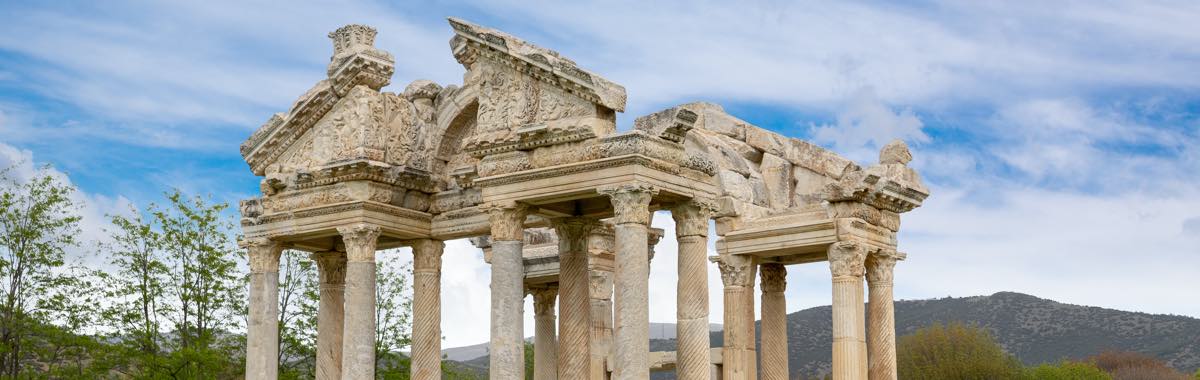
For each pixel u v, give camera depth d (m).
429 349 41.94
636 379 33.56
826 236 43.78
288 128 42.81
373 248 40.88
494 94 37.41
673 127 35.00
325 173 40.94
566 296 39.59
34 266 54.50
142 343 55.06
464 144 37.75
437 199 42.41
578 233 39.72
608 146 34.62
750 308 46.12
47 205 55.06
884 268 45.25
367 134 40.66
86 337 53.19
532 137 36.00
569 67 35.31
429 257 42.38
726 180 46.22
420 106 42.53
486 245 53.72
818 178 45.81
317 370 44.69
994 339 132.00
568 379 38.88
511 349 36.03
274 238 43.31
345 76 40.84
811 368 131.00
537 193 35.97
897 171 45.03
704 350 35.62
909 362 108.75
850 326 43.00
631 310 33.84
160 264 55.72
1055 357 144.25
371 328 40.47
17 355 54.16
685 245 36.31
